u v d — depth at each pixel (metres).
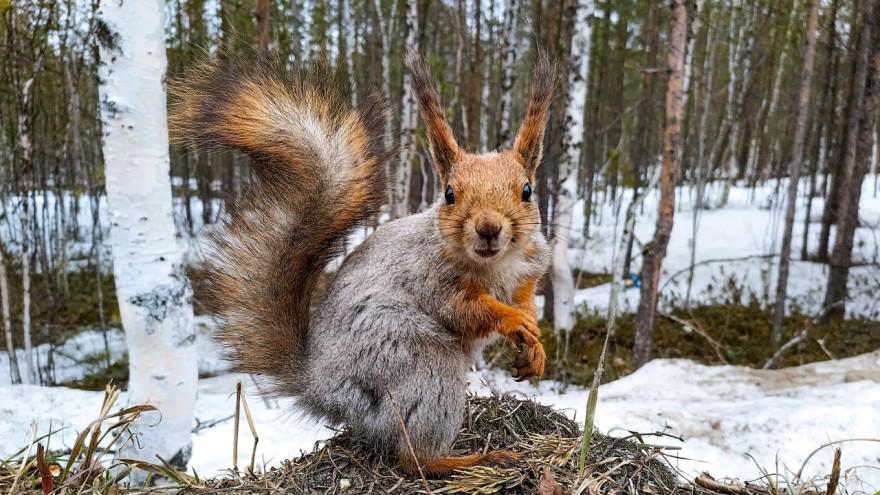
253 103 0.31
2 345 1.21
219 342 0.32
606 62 2.17
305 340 0.32
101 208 2.16
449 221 0.28
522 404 0.36
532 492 0.28
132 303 0.50
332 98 0.32
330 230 0.32
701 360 1.04
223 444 0.64
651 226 2.24
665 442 0.52
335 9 1.70
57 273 1.35
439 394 0.29
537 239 0.33
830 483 0.29
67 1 1.03
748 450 0.51
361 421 0.29
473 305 0.29
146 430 0.50
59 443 0.60
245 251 0.32
